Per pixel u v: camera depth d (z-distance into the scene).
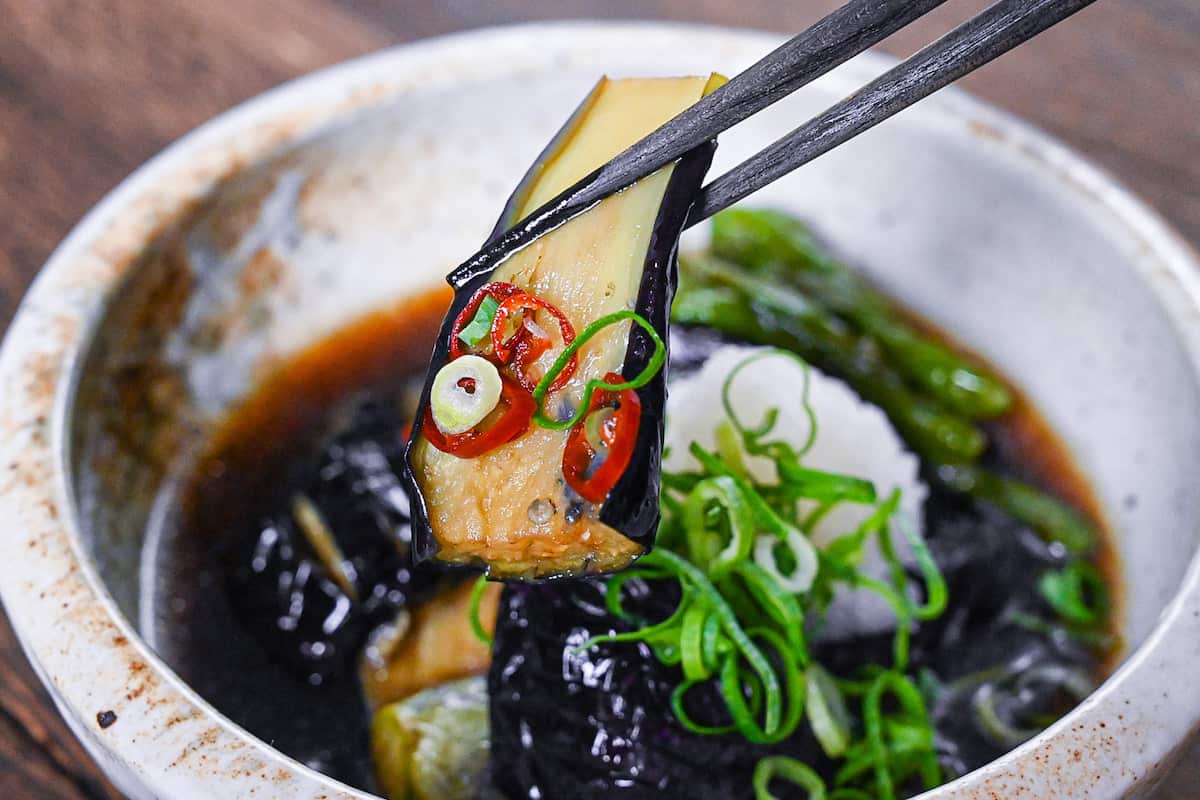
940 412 0.31
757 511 0.24
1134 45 0.43
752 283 0.32
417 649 0.27
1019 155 0.30
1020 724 0.26
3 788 0.27
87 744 0.22
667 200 0.20
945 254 0.32
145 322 0.29
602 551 0.20
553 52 0.32
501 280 0.21
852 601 0.27
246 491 0.30
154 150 0.38
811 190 0.33
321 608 0.28
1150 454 0.28
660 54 0.32
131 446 0.28
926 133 0.31
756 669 0.24
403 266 0.33
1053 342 0.31
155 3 0.42
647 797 0.24
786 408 0.28
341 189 0.32
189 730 0.21
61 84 0.40
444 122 0.32
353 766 0.26
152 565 0.28
